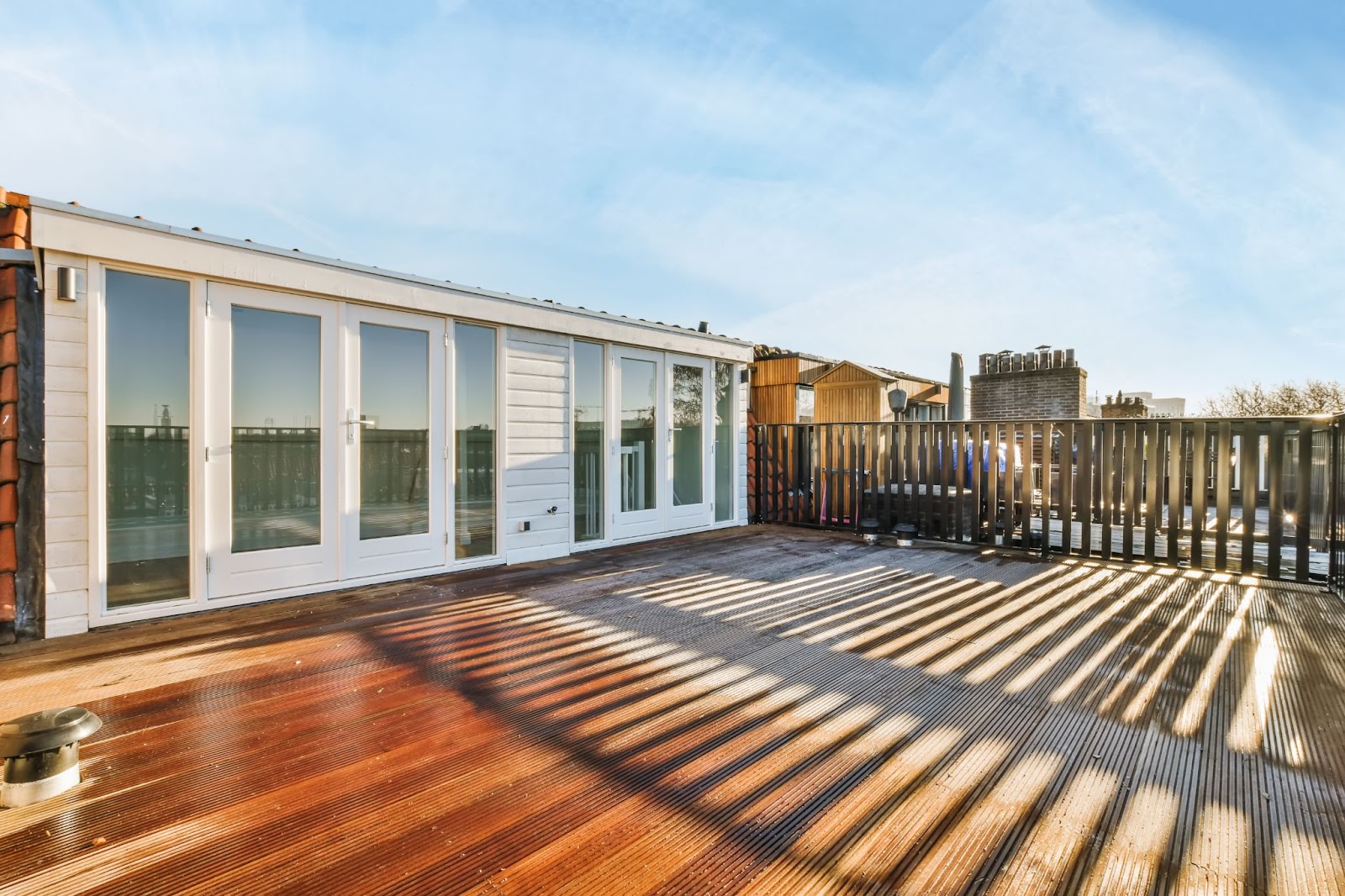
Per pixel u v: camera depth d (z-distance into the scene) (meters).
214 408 3.77
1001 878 1.45
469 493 5.02
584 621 3.56
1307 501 4.47
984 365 13.57
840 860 1.52
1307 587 4.41
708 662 2.91
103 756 2.03
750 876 1.46
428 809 1.73
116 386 3.48
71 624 3.31
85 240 3.31
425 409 4.75
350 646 3.12
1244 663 2.90
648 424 6.57
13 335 3.21
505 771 1.93
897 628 3.46
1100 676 2.75
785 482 7.80
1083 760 2.01
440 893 1.41
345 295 4.24
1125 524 5.29
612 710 2.38
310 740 2.14
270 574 3.97
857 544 6.30
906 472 6.71
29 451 3.22
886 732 2.21
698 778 1.89
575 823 1.67
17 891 1.40
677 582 4.55
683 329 6.80
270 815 1.70
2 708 2.39
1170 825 1.66
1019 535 6.35
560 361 5.64
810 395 11.61
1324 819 1.68
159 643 3.16
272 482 4.00
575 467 5.84
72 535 3.34
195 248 3.65
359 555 4.37
